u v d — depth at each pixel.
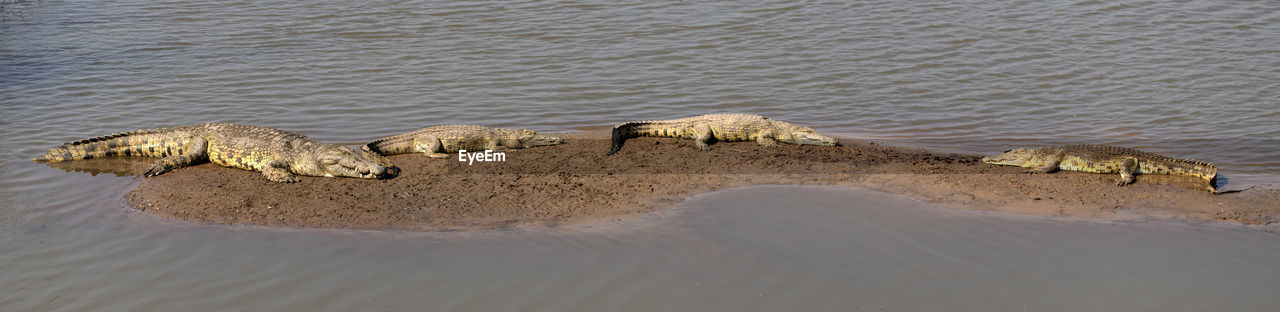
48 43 30.61
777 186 16.06
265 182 16.25
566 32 31.44
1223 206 14.92
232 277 12.32
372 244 13.32
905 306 11.45
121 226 14.16
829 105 23.66
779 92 24.81
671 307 11.45
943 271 12.43
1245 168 17.92
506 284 12.04
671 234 13.65
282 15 34.56
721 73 26.67
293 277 12.28
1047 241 13.46
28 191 15.91
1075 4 35.00
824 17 33.34
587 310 11.39
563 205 14.98
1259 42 29.38
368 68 27.14
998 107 23.34
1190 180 16.28
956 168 17.28
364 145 18.00
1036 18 32.97
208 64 27.64
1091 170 16.78
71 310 11.47
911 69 26.97
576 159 17.86
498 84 25.48
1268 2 34.84
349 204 15.04
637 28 31.97
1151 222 14.21
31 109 22.61
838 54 28.64
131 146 17.94
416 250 13.08
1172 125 21.52
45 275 12.45
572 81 25.83
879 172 16.98
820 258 12.83
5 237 13.73
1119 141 20.28
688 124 19.52
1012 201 15.23
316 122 21.75
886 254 12.98
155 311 11.44
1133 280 12.18
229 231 13.86
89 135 20.22
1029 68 26.97
